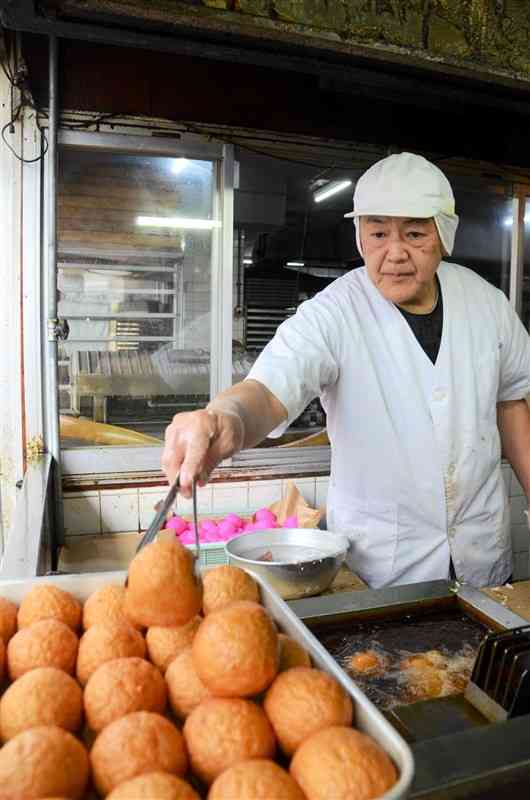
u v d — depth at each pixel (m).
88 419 2.31
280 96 2.29
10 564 1.02
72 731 0.52
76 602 0.67
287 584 1.29
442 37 1.77
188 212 2.33
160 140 2.21
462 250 2.78
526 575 2.93
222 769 0.47
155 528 0.73
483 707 0.82
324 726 0.50
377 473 1.47
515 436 1.68
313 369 1.34
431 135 2.49
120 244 2.28
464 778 0.63
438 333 1.48
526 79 1.90
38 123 2.08
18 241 2.12
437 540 1.49
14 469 2.20
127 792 0.41
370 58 1.80
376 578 1.51
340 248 2.64
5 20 1.50
